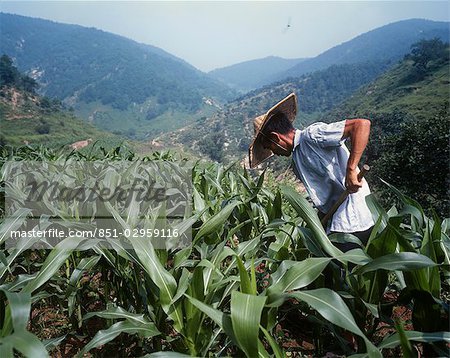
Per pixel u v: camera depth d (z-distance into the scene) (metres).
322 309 1.72
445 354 1.92
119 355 2.59
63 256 2.17
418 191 20.11
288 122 2.92
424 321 2.11
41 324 2.97
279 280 2.06
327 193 2.88
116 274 2.60
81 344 2.77
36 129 103.00
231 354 2.39
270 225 2.73
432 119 20.61
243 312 1.60
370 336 2.33
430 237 2.14
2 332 1.73
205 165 6.37
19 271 3.69
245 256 2.71
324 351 2.59
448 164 19.06
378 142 22.67
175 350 2.26
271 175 8.59
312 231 2.34
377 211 2.63
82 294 3.06
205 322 2.15
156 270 2.03
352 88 198.25
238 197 3.71
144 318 2.17
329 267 2.61
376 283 2.25
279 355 1.70
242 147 127.75
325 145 2.70
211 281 2.15
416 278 2.06
